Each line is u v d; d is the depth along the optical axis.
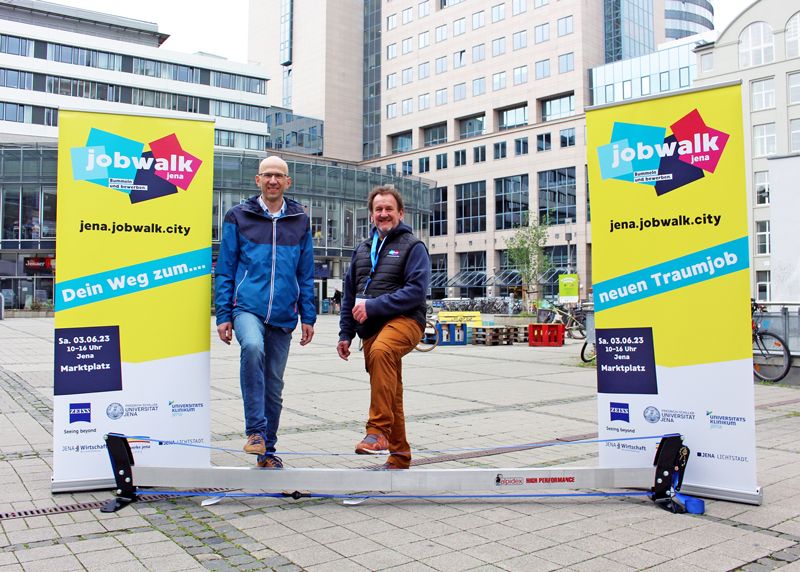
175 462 4.48
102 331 4.43
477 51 65.62
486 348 18.08
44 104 58.94
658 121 4.39
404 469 4.26
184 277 4.54
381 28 75.75
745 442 4.20
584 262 56.22
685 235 4.32
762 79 45.09
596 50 59.38
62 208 4.38
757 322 10.59
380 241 4.56
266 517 3.95
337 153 76.12
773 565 3.23
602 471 4.30
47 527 3.72
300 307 4.71
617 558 3.31
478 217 64.81
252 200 4.65
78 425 4.41
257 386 4.27
